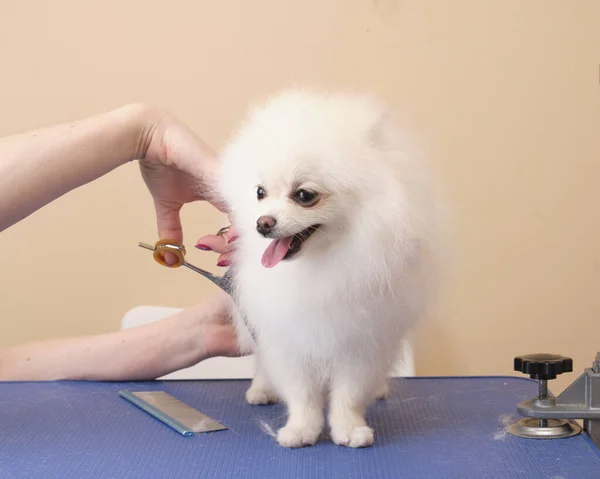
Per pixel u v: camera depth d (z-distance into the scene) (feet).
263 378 3.54
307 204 2.67
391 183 2.69
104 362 3.94
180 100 5.67
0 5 5.64
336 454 2.69
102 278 5.83
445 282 3.08
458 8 5.38
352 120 2.81
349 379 2.92
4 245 5.80
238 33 5.57
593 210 5.48
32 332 5.90
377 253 2.67
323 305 2.72
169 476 2.44
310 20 5.50
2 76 5.70
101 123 3.33
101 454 2.68
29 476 2.45
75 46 5.67
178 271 5.77
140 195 5.73
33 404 3.44
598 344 5.57
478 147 5.49
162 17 5.61
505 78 5.41
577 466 2.50
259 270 2.83
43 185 3.14
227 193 3.00
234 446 2.79
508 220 5.54
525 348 5.64
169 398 3.54
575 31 5.34
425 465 2.55
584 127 5.41
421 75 5.46
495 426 3.04
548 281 5.57
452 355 5.66
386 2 5.41
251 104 3.38
